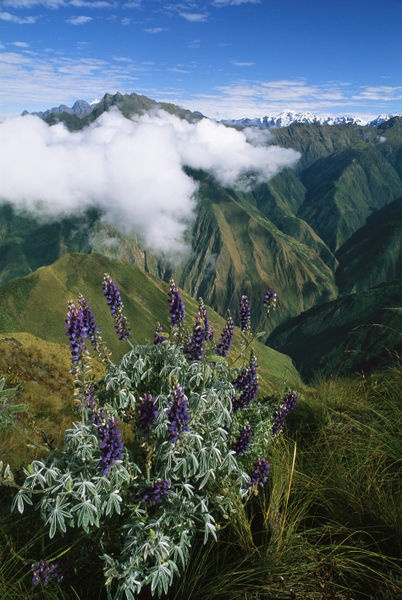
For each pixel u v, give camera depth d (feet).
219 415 11.86
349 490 13.11
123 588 9.31
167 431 11.03
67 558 11.17
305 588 10.44
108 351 13.69
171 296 14.02
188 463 10.77
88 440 10.94
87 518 9.66
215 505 11.68
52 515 9.57
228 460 11.28
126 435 24.11
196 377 12.76
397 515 11.74
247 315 14.90
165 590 9.41
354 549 11.25
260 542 12.20
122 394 12.32
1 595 10.09
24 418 27.43
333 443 16.63
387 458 14.84
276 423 15.65
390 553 11.21
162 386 12.72
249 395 14.08
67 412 33.55
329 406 21.35
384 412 18.28
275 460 14.71
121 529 11.44
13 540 12.42
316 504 13.39
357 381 24.18
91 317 13.34
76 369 12.30
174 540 10.75
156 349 13.41
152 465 12.28
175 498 10.84
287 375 24.20
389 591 9.84
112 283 14.24
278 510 12.16
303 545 11.37
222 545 12.17
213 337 14.67
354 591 10.25
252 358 14.03
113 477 10.37
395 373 21.85
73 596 10.82
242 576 10.37
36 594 10.18
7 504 14.42
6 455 18.72
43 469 10.50
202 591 10.23
